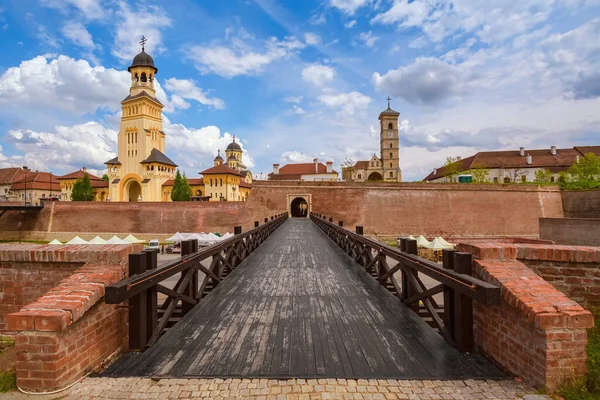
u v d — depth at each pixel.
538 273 3.96
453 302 3.82
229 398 2.72
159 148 59.81
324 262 8.91
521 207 32.66
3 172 64.94
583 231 21.19
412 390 2.83
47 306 2.90
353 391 2.81
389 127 63.31
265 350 3.61
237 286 6.36
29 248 4.52
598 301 3.86
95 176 66.81
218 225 32.72
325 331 4.14
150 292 3.83
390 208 33.44
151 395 2.77
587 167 36.91
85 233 32.66
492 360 3.37
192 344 3.78
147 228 32.56
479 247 3.70
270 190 34.53
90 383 2.97
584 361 2.71
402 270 5.27
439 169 71.94
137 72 57.97
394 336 3.98
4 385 2.87
